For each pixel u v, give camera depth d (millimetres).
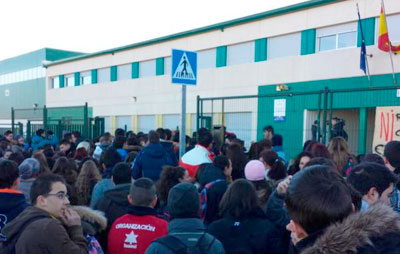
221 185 3689
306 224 1354
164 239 2254
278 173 3984
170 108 19188
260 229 2750
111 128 22812
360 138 11695
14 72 35812
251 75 15477
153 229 2748
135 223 2785
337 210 1301
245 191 2836
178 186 2492
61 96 27109
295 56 14047
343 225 1262
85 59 24812
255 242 2719
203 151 5113
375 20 12047
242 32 15922
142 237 2727
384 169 2279
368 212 1291
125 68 22250
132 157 6070
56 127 14062
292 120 13867
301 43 13930
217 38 16906
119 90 22250
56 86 28297
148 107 20438
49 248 2020
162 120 19688
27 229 2076
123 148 7070
